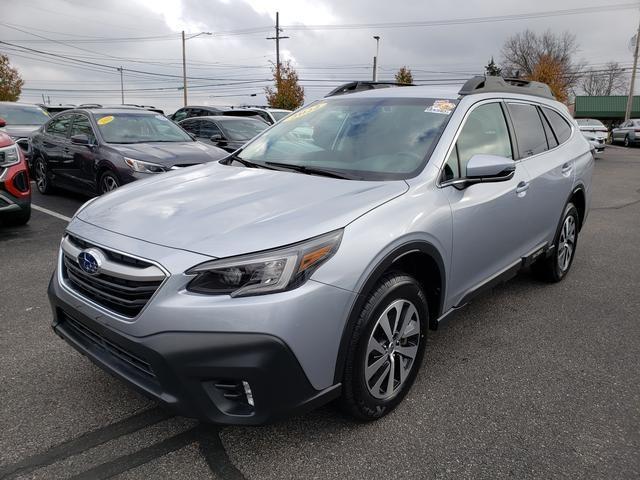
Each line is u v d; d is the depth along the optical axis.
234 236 2.32
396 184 2.89
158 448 2.55
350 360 2.47
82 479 2.33
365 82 4.48
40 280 4.88
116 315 2.35
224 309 2.16
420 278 3.06
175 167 6.97
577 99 53.78
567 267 5.12
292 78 34.66
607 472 2.42
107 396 2.97
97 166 7.44
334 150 3.47
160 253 2.29
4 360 3.36
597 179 13.84
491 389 3.12
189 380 2.19
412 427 2.73
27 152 9.91
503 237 3.66
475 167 3.03
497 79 3.98
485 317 4.21
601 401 3.02
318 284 2.28
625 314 4.30
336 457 2.50
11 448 2.52
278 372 2.20
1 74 34.41
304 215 2.48
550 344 3.74
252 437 2.63
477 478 2.38
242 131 10.62
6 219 6.66
